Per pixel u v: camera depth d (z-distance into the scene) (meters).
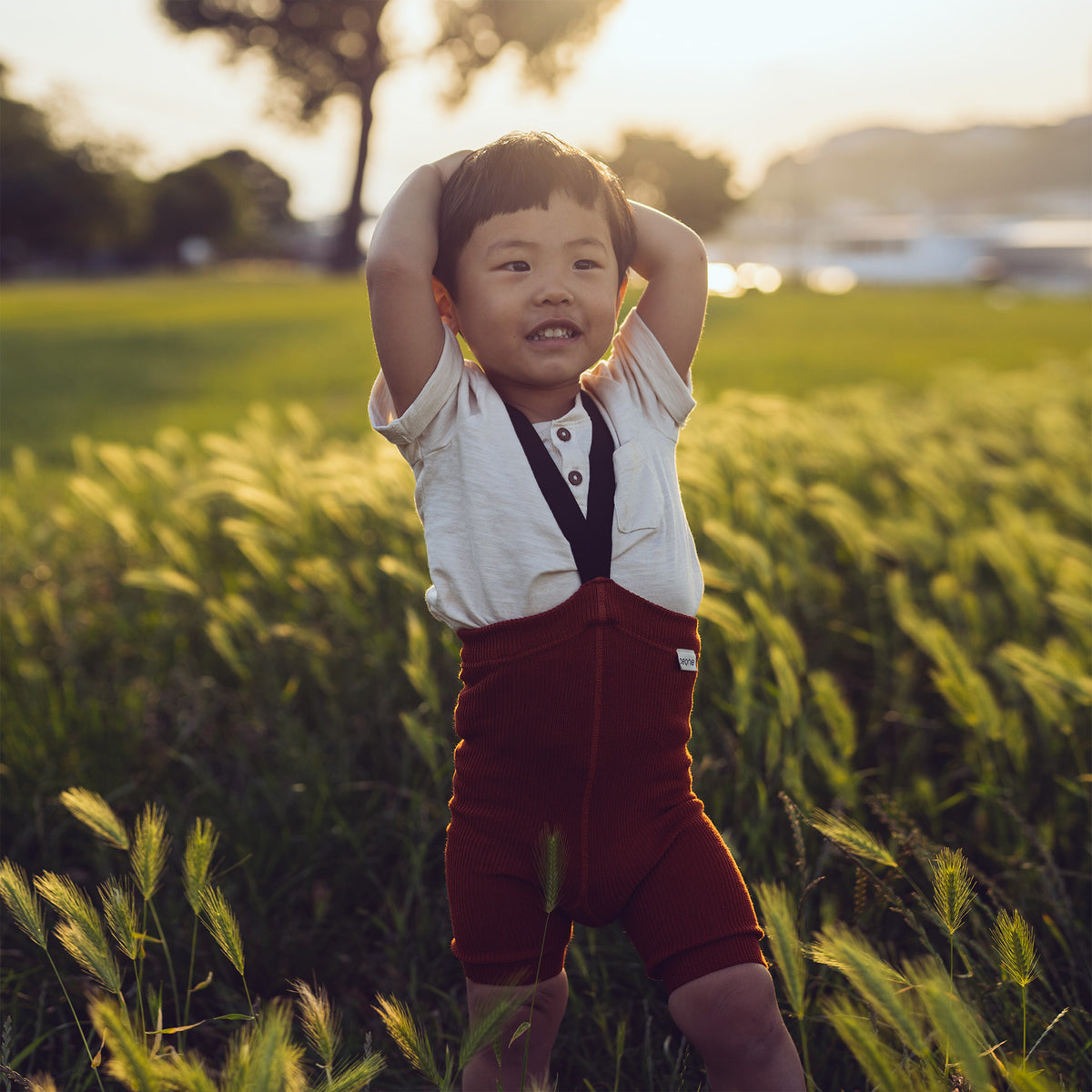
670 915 1.68
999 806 2.60
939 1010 1.31
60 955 2.40
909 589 3.90
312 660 3.39
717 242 75.81
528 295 1.68
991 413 7.94
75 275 74.00
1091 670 3.16
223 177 79.81
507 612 1.70
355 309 25.58
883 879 2.45
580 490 1.73
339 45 42.19
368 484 4.19
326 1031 1.56
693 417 6.45
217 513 5.20
